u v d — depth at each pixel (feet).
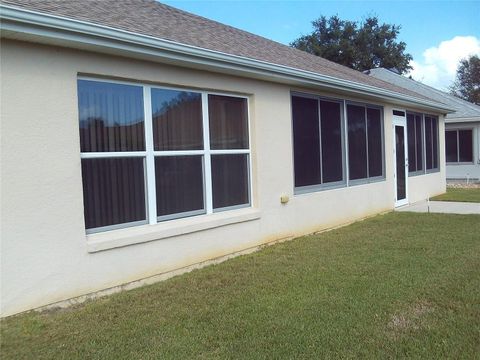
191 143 21.53
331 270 19.98
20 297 14.97
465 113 68.74
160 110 20.11
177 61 19.34
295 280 18.61
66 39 15.28
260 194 25.04
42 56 15.52
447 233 27.78
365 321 14.15
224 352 12.23
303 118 29.09
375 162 37.99
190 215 21.53
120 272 17.92
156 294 17.15
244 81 23.99
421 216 35.32
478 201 44.57
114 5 23.59
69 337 13.25
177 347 12.54
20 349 12.50
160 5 30.63
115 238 17.62
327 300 16.08
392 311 14.96
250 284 18.24
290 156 27.37
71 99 16.33
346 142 33.42
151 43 17.66
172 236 19.93
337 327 13.73
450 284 17.60
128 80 18.57
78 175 16.51
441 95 74.49
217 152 22.84
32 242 15.25
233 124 23.91
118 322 14.38
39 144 15.42
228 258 22.90
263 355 12.02
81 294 16.63
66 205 16.16
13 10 13.71
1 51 14.51
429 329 13.47
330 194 31.27
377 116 38.63
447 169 72.28
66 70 16.19
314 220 29.58
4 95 14.56
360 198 34.96
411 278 18.45
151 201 19.60
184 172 21.29
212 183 22.71
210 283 18.47
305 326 13.84
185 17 30.42
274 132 26.11
